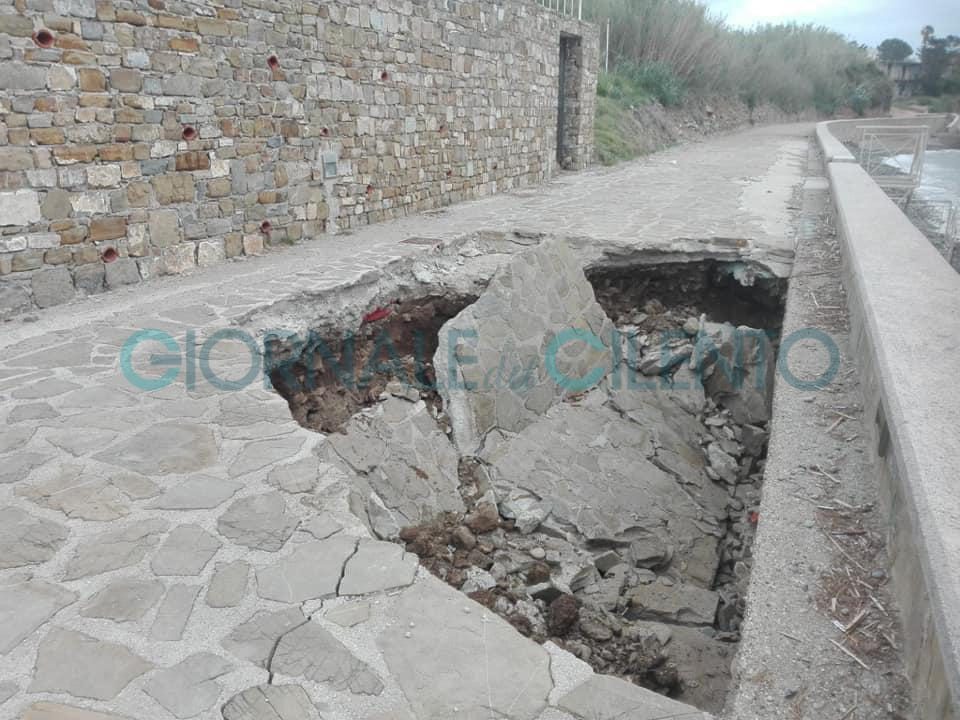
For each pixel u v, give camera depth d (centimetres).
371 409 514
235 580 247
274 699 201
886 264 470
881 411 324
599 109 1853
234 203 655
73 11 504
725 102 2892
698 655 384
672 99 2345
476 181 1067
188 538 268
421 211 935
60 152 511
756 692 218
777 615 247
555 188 1195
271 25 666
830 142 1786
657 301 752
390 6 820
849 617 245
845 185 856
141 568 251
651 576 459
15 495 289
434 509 464
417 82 890
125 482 301
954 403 272
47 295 516
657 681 360
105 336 463
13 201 488
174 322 489
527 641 228
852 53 4681
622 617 415
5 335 464
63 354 433
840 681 220
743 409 663
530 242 783
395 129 860
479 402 534
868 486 320
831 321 516
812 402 404
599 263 743
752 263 712
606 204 991
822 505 308
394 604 240
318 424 545
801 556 276
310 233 750
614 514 493
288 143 705
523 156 1218
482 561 431
